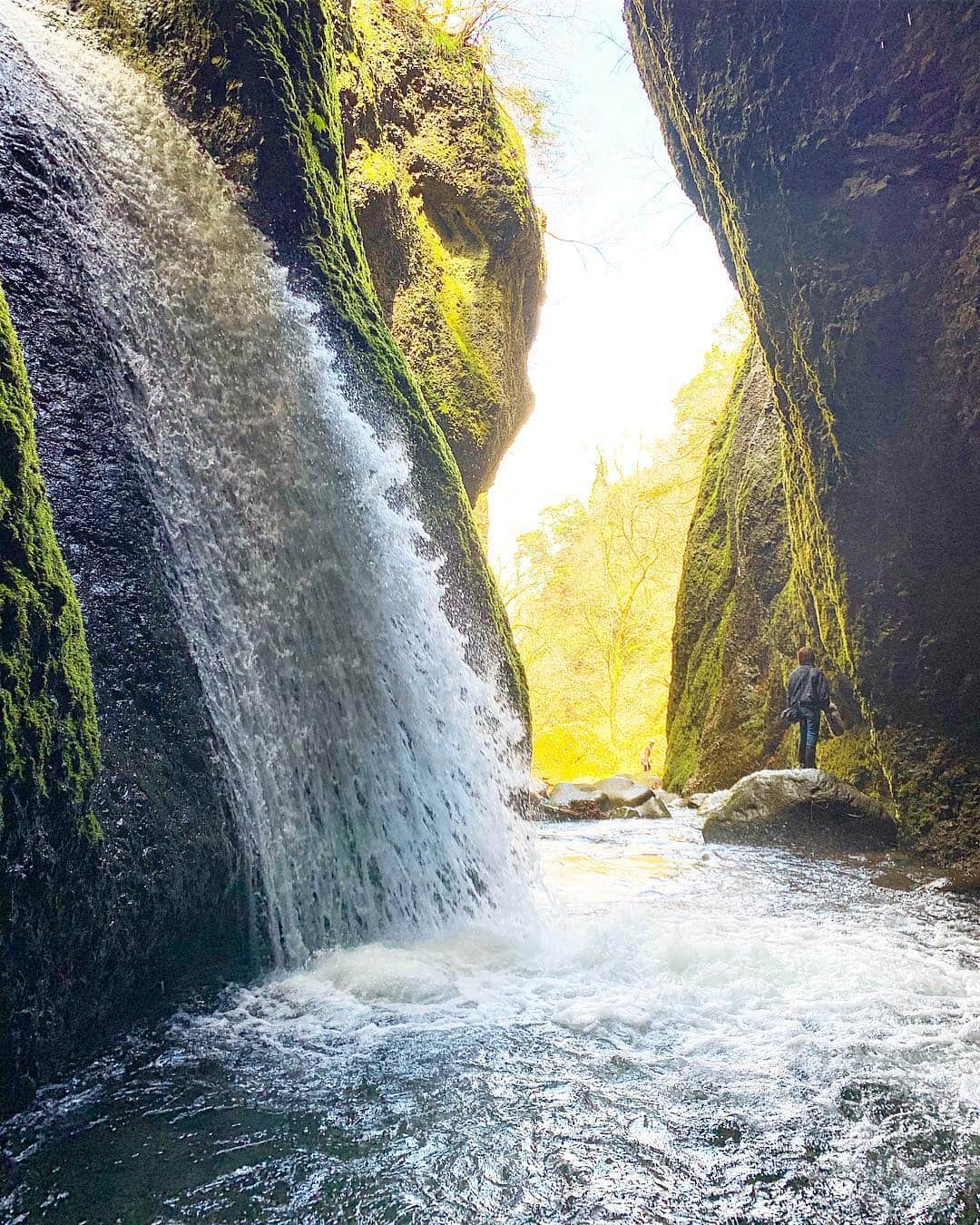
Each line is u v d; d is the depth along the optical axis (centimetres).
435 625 680
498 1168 251
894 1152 263
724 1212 232
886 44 765
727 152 931
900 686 868
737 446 1695
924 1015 378
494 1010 381
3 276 421
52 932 299
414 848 555
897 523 851
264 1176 246
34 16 623
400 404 771
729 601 1756
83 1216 227
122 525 423
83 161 511
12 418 311
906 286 798
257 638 495
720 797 1438
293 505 565
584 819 1351
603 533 3991
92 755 334
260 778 458
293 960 442
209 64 667
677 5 936
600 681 4109
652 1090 303
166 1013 369
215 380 544
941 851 830
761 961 453
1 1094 277
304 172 706
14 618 296
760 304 995
